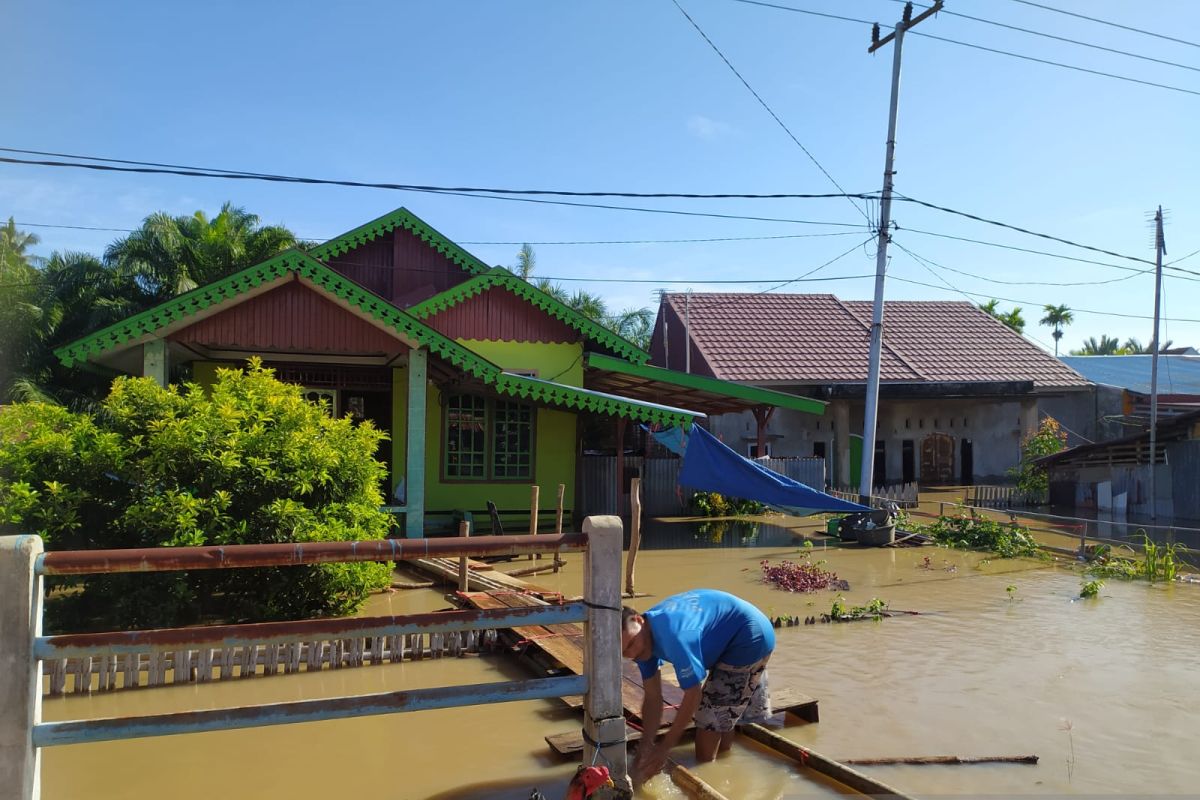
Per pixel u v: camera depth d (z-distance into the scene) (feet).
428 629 13.52
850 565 45.62
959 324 101.91
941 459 92.63
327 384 53.83
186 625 26.02
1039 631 29.81
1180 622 31.50
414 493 40.91
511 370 60.29
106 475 26.13
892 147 56.54
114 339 36.83
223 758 17.10
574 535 14.47
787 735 18.90
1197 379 101.04
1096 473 75.00
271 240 92.02
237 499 26.53
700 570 42.50
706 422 73.20
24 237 107.55
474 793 15.51
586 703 14.64
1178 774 16.97
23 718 11.46
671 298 97.40
